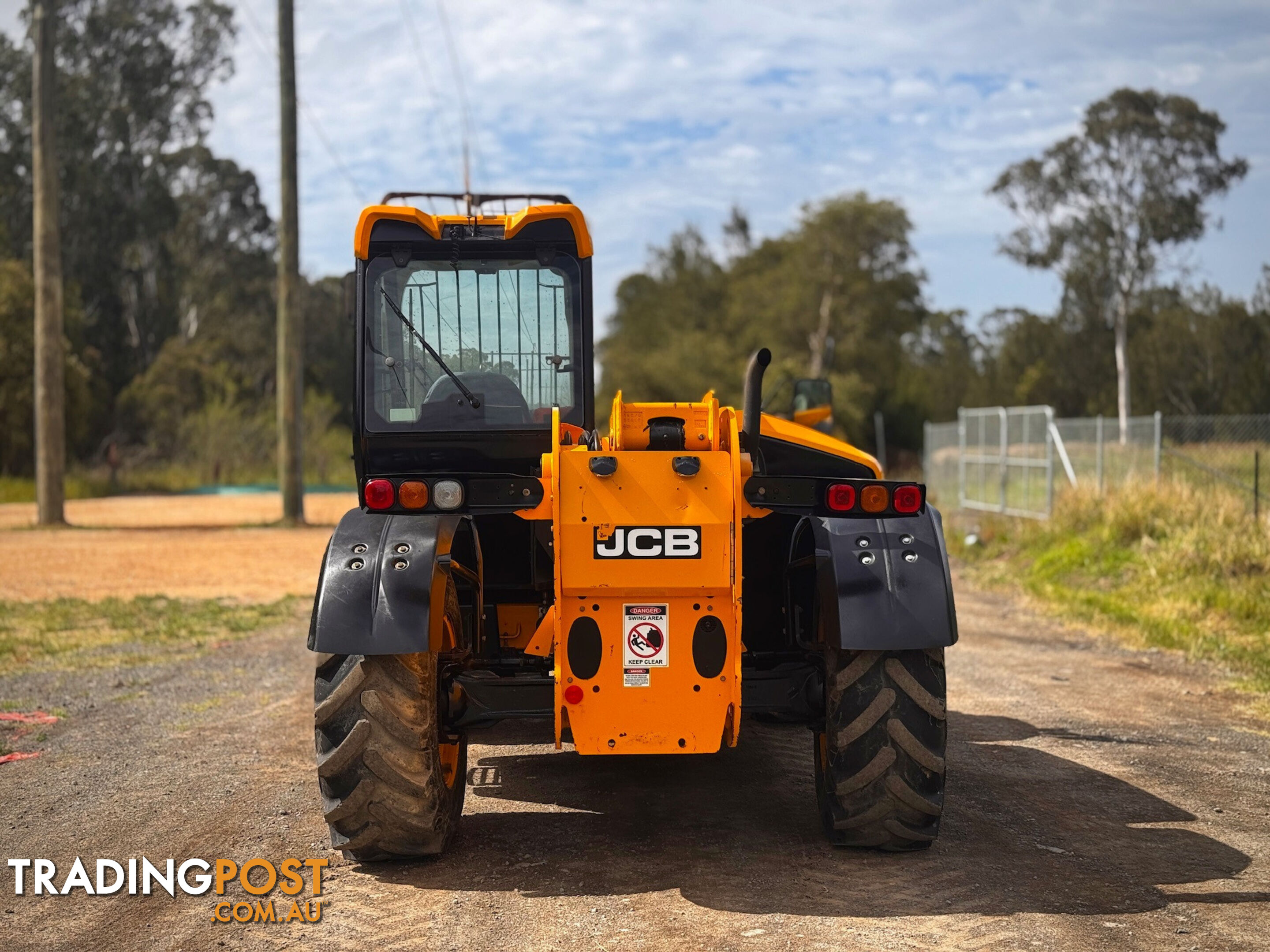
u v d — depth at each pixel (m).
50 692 7.81
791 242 64.06
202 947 3.69
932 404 63.81
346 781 4.23
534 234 5.09
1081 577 13.08
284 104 23.03
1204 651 9.04
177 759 6.05
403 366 5.08
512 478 4.30
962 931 3.70
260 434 48.94
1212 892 4.04
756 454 4.34
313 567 15.63
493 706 4.41
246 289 65.25
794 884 4.14
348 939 3.73
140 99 57.25
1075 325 71.38
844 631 4.10
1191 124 59.12
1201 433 18.02
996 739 6.41
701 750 4.12
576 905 3.98
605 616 4.10
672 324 73.31
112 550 17.88
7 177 54.03
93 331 56.78
